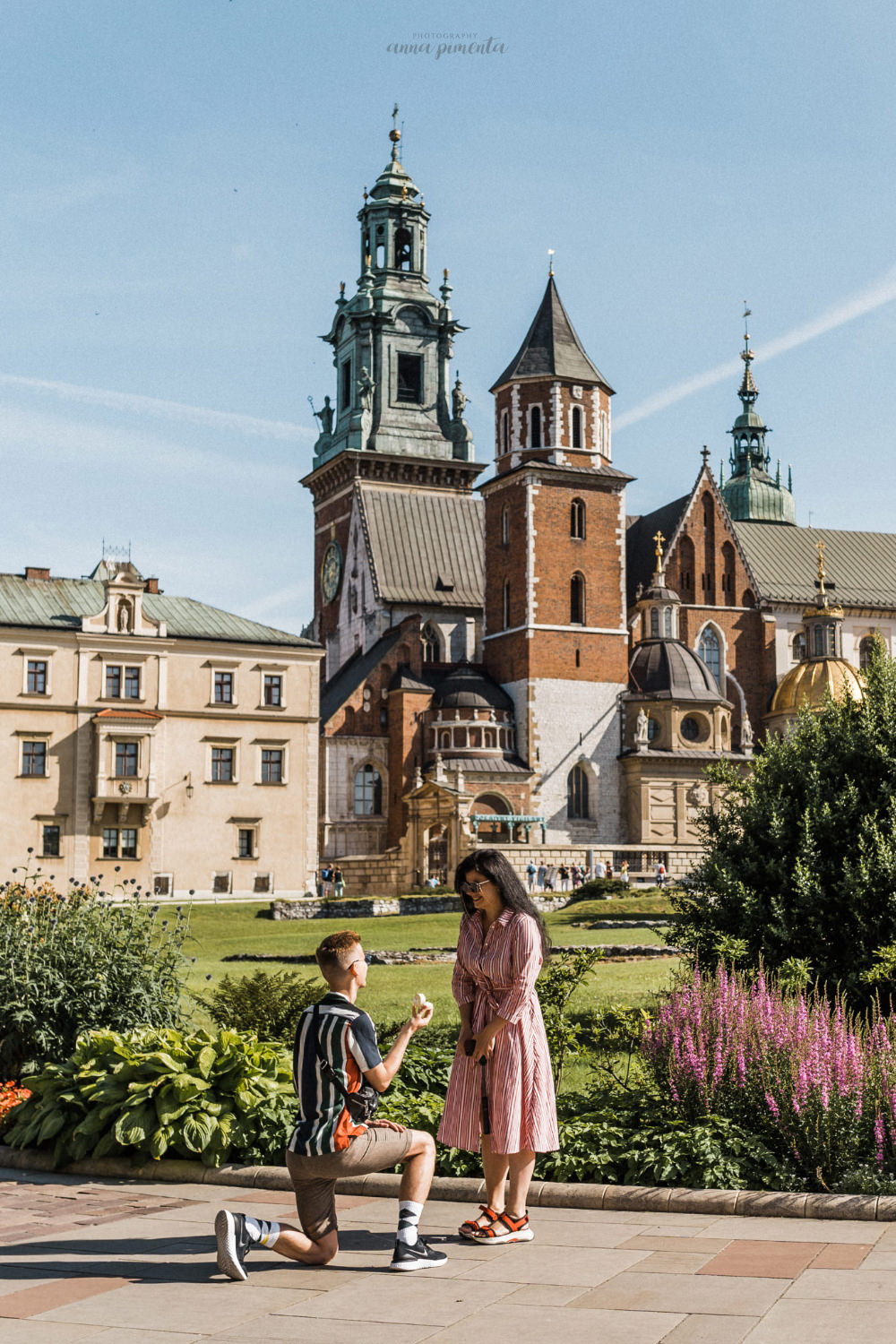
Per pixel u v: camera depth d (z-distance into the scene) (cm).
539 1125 1075
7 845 7338
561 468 8825
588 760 8644
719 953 2175
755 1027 1427
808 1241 1049
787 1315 843
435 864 8019
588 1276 959
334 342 11788
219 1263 966
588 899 6381
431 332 11469
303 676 8069
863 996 2092
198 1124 1367
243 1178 1330
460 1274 976
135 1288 953
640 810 8506
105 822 7531
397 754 8850
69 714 7531
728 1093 1380
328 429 11700
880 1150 1267
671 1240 1066
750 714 9925
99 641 7600
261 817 7894
